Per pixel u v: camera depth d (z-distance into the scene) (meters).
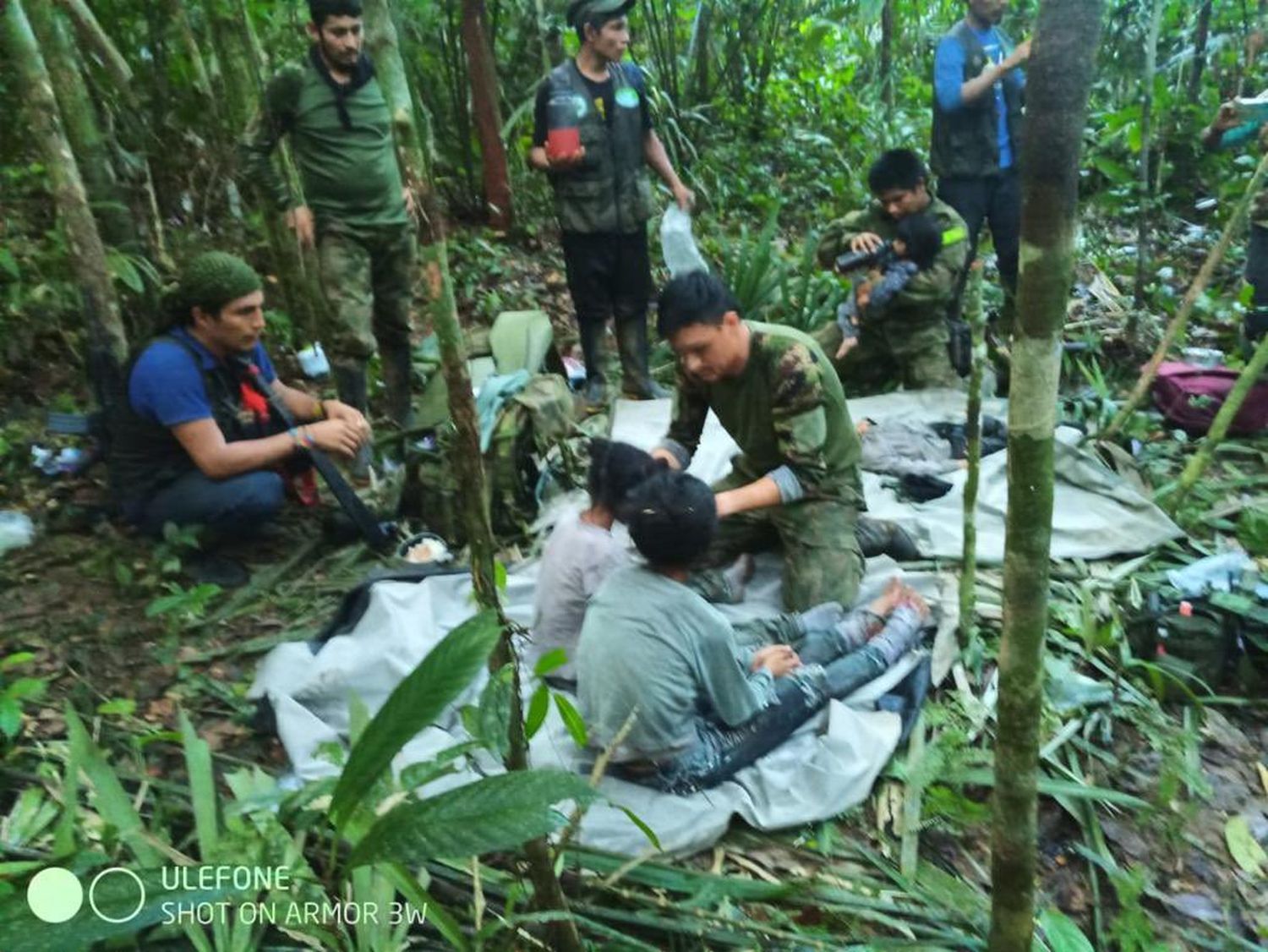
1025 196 1.26
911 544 3.36
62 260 4.34
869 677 2.75
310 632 3.02
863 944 2.07
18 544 3.36
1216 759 2.65
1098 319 5.11
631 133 4.29
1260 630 2.86
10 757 2.44
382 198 3.82
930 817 2.42
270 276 5.23
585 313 4.48
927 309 4.34
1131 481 3.75
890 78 7.49
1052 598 3.16
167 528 3.24
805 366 2.89
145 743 2.54
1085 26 1.16
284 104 3.67
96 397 3.46
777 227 6.68
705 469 3.88
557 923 1.74
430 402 3.98
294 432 3.32
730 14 7.54
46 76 3.18
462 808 1.28
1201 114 6.36
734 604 3.14
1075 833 2.42
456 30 6.06
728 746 2.48
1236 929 2.21
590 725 2.38
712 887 2.16
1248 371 3.33
